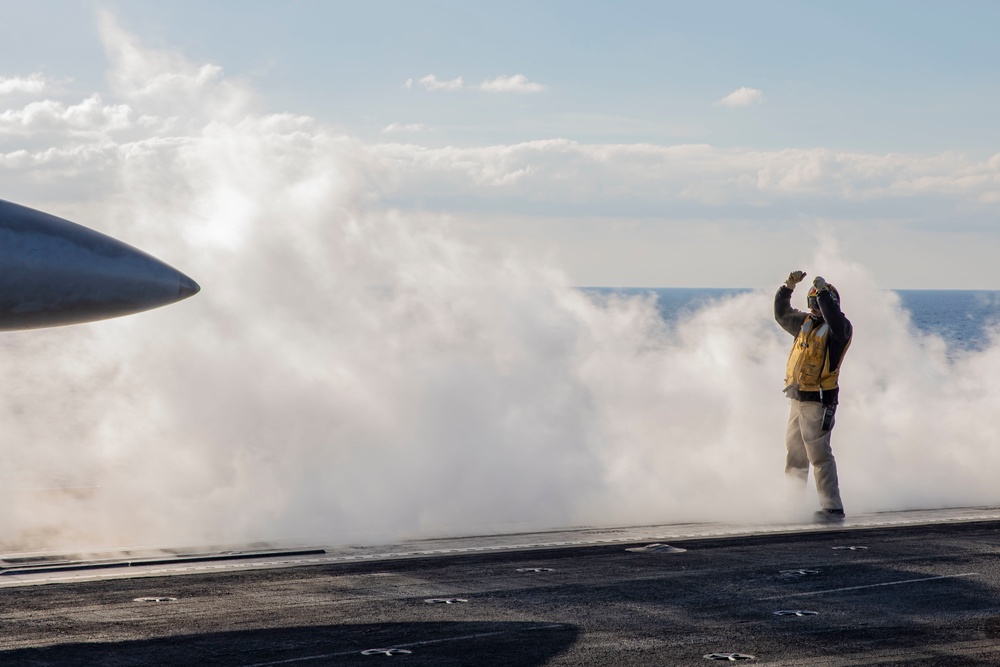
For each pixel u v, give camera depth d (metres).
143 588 8.58
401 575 9.19
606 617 7.68
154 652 6.68
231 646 6.82
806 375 12.66
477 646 6.87
